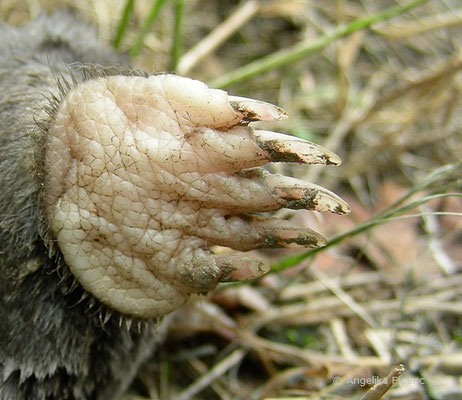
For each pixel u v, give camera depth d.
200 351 0.11
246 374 0.10
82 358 0.08
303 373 0.10
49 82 0.09
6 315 0.08
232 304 0.11
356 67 0.15
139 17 0.15
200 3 0.16
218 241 0.08
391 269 0.12
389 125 0.14
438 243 0.12
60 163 0.08
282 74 0.15
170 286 0.08
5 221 0.08
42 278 0.08
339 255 0.12
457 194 0.09
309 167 0.13
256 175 0.08
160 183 0.08
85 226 0.08
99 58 0.10
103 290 0.08
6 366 0.08
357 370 0.10
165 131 0.08
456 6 0.16
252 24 0.16
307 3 0.15
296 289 0.11
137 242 0.08
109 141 0.08
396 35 0.15
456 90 0.13
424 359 0.10
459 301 0.11
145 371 0.10
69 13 0.11
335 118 0.14
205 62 0.14
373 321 0.11
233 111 0.07
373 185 0.13
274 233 0.08
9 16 0.14
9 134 0.08
